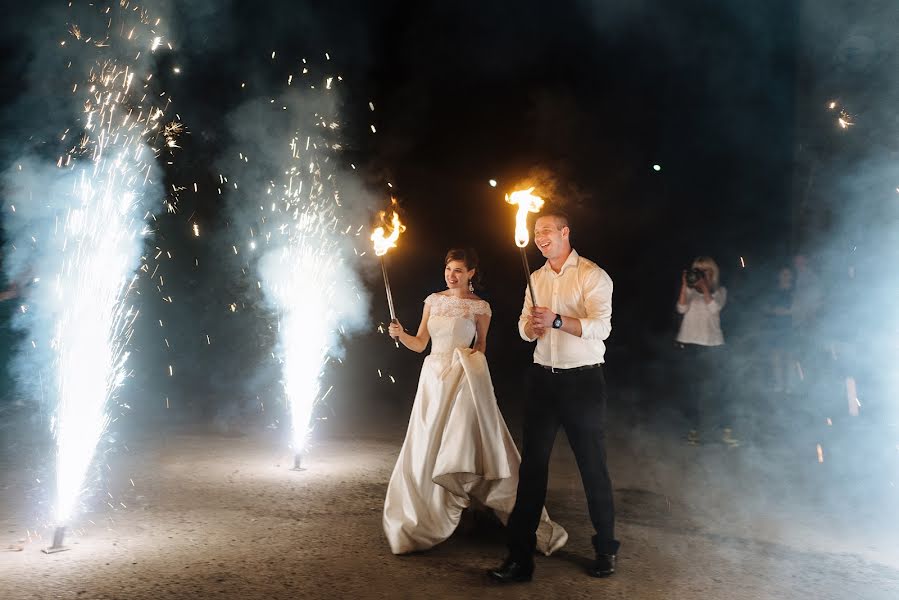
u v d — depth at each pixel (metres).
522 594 4.58
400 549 5.16
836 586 4.81
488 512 5.70
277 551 5.19
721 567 5.11
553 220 5.11
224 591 4.49
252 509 6.15
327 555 5.14
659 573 4.98
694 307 9.95
